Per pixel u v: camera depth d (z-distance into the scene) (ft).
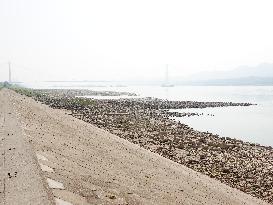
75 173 38.04
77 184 33.40
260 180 67.10
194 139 115.65
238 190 55.77
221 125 174.09
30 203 24.81
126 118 171.22
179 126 150.41
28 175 31.89
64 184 31.83
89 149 58.70
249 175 70.64
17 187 28.09
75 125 95.35
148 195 37.14
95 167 45.06
